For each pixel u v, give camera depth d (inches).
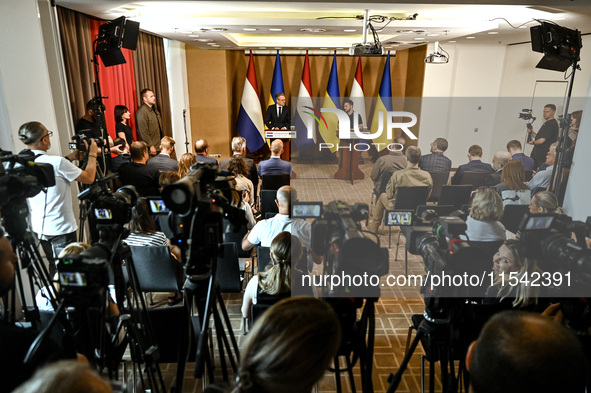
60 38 161.8
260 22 195.6
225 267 108.5
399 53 333.7
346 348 64.1
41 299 87.8
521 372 27.7
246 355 30.5
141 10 186.7
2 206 64.0
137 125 221.9
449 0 150.0
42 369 26.6
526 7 166.1
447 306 64.9
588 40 231.9
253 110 324.2
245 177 159.8
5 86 119.3
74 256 47.6
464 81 312.2
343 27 204.4
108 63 165.8
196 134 327.0
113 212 56.4
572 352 28.3
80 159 126.8
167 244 113.3
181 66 304.7
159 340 78.7
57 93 147.9
